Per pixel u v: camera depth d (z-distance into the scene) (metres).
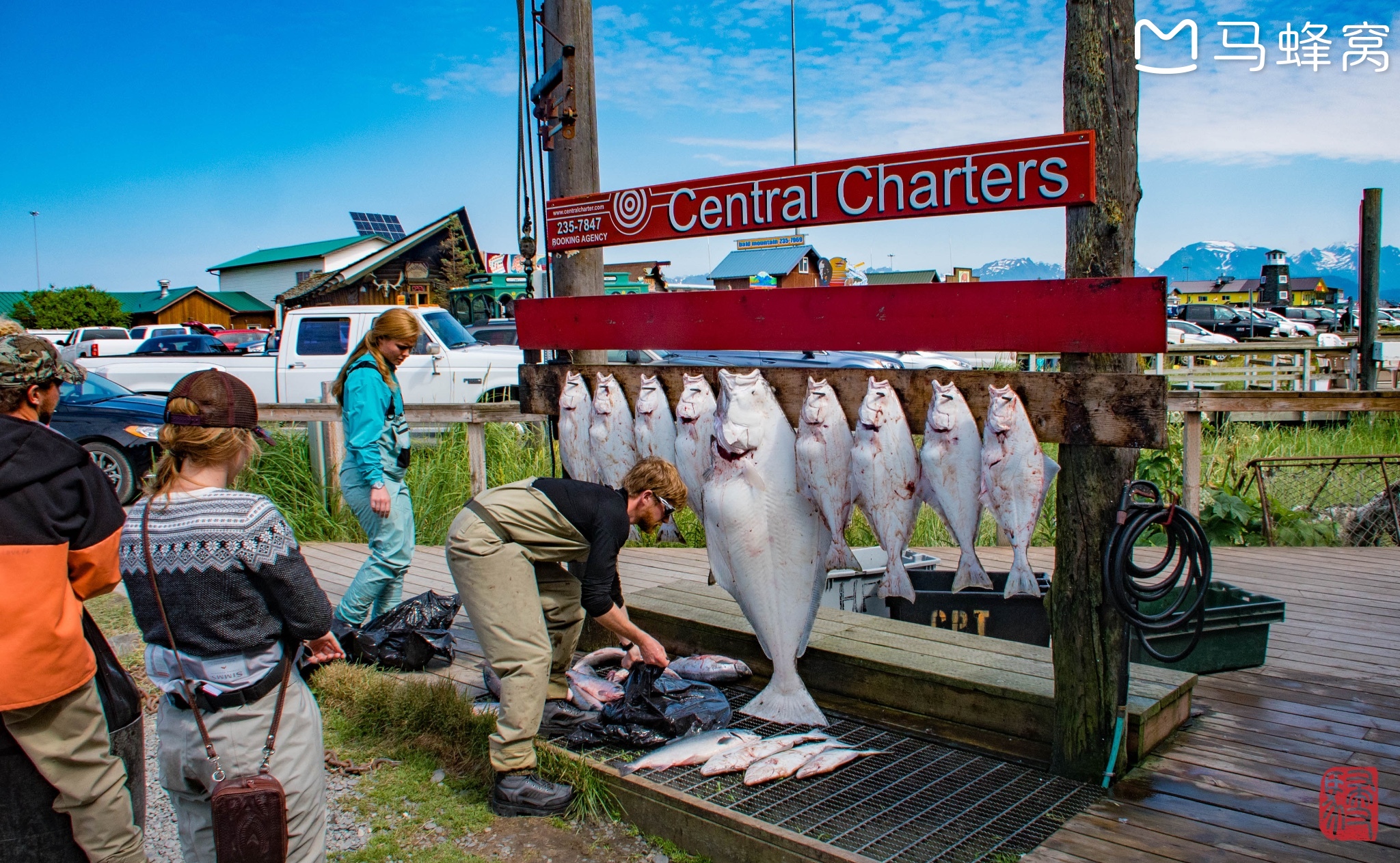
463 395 10.27
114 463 8.66
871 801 2.95
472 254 31.42
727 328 3.61
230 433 2.24
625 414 3.98
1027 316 2.92
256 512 2.17
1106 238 2.84
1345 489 8.07
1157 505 2.91
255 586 2.18
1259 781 2.98
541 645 3.17
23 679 2.01
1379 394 6.71
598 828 3.10
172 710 2.23
